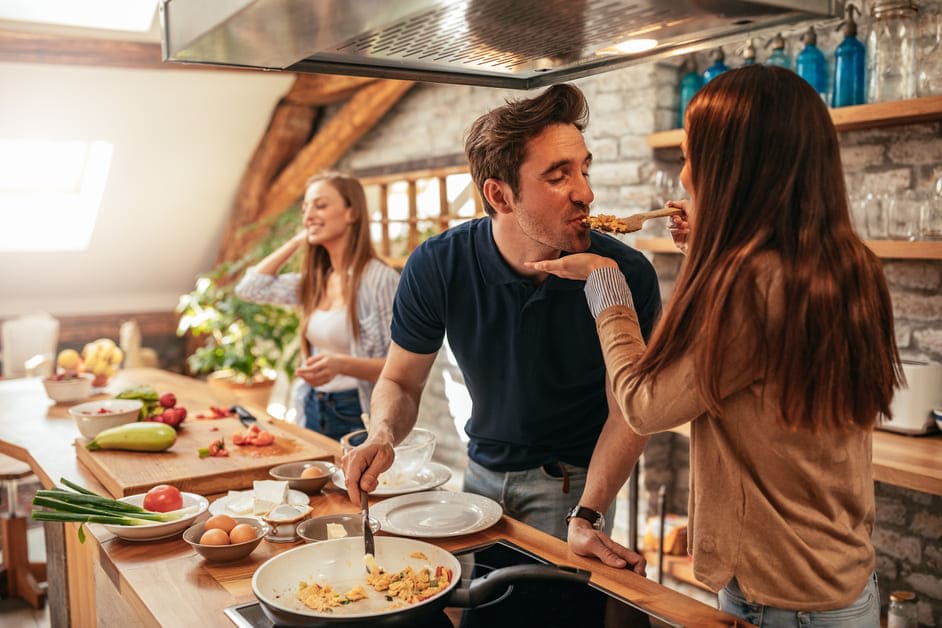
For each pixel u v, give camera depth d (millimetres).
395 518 1638
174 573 1423
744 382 1133
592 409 1816
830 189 1130
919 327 2766
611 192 3646
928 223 2459
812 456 1167
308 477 1848
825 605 1191
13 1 4223
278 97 5398
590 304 1359
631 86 3500
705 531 1239
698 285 1141
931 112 2428
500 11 1188
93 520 1554
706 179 1163
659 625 1177
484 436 1876
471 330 1783
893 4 2531
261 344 5664
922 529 2773
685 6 1175
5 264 5797
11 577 3346
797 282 1082
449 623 1188
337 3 1097
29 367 4707
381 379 1926
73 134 5051
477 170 1640
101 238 5883
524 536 1560
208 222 6152
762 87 1125
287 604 1235
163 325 6660
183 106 5148
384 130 5285
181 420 2363
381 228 5074
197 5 1312
